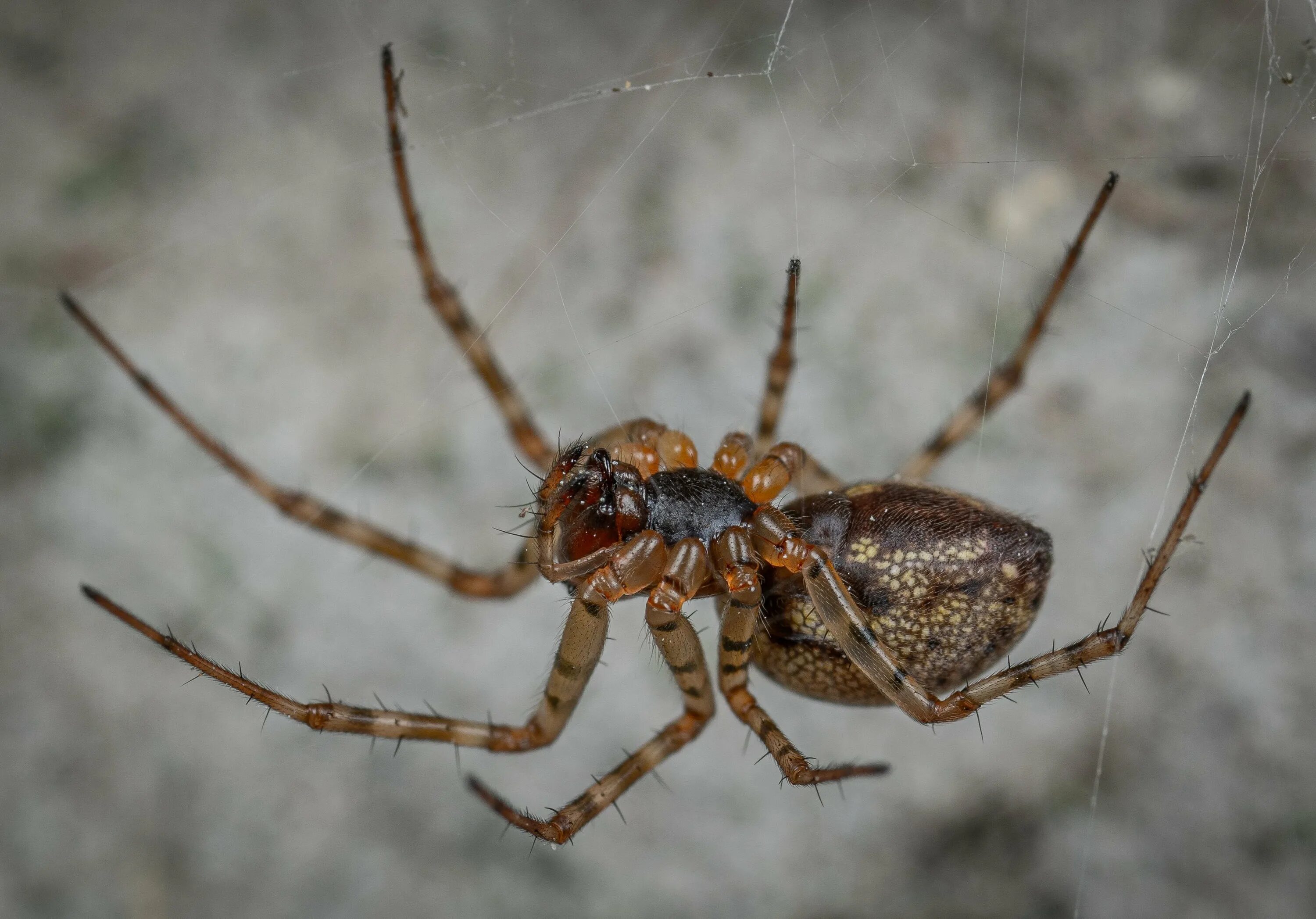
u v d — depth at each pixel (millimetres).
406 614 65
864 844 63
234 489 66
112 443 66
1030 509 63
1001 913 62
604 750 64
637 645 64
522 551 57
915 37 66
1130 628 53
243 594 65
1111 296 64
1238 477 62
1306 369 62
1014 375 57
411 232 57
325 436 66
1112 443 63
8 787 64
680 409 65
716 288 66
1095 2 66
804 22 66
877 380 64
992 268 65
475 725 55
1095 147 65
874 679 53
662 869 63
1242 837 61
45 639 65
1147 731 62
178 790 64
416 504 65
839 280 65
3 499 66
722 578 55
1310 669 61
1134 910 61
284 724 65
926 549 54
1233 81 64
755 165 66
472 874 63
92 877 64
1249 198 63
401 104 57
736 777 63
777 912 62
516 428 58
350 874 64
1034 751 62
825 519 54
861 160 65
